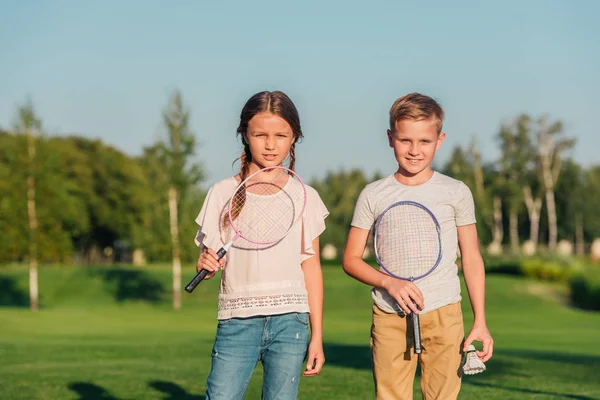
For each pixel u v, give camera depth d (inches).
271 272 169.0
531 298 1578.5
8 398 336.5
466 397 334.0
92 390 361.1
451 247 192.7
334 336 872.3
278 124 170.1
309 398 327.9
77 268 1924.2
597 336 889.5
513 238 3339.1
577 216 3560.5
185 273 1921.8
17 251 1389.0
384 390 195.3
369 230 200.7
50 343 676.1
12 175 1403.8
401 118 189.9
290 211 173.9
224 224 175.0
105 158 3016.7
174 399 337.1
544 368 448.5
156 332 946.1
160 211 1525.6
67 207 1472.7
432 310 188.4
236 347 167.6
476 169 3179.1
